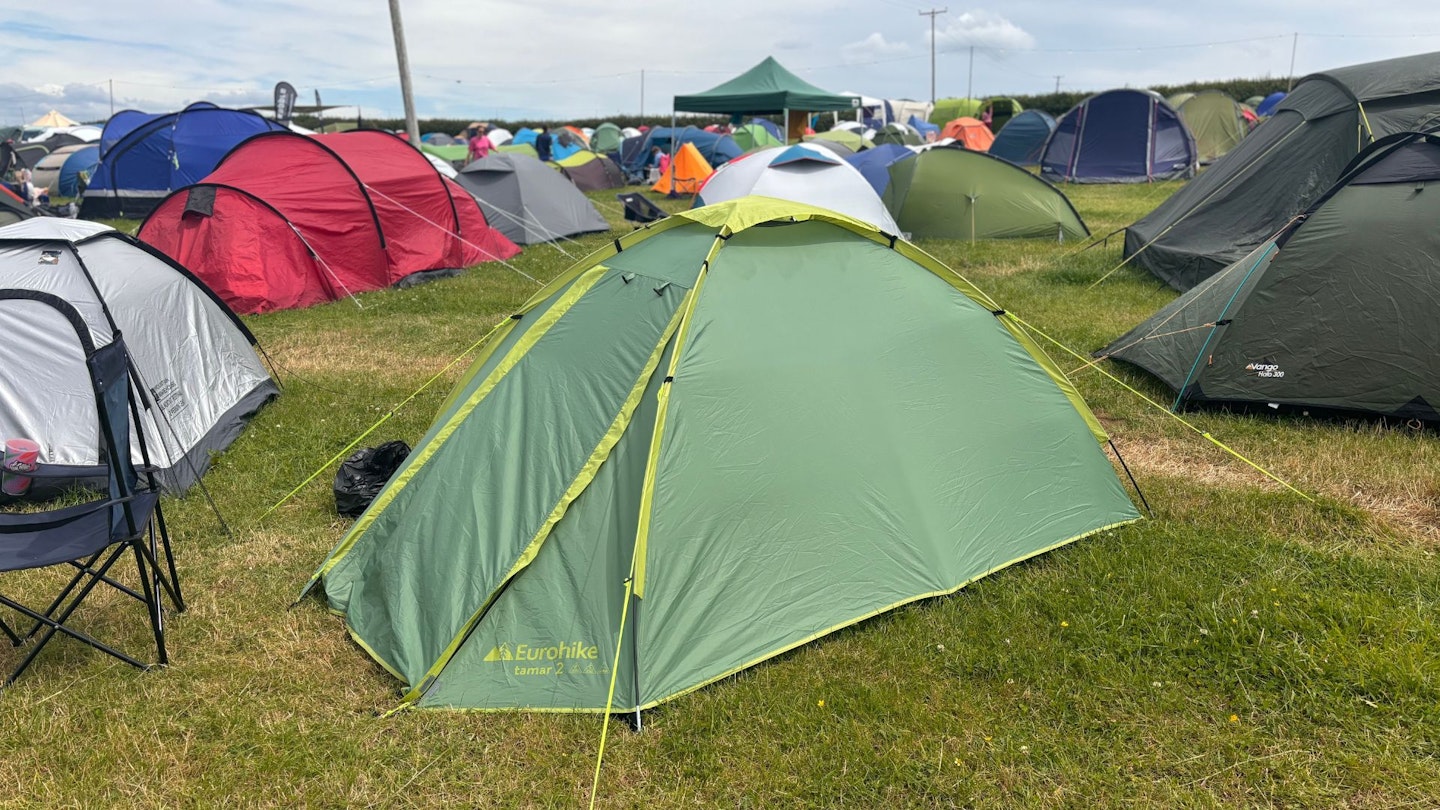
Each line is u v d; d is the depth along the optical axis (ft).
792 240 14.07
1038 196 43.27
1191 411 19.76
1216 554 13.96
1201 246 30.12
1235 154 31.91
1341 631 11.93
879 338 13.66
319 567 14.14
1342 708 10.68
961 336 14.29
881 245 14.64
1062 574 13.56
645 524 11.59
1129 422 19.60
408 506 13.39
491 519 12.51
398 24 57.67
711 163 79.92
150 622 13.06
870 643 12.12
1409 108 26.12
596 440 12.43
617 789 9.91
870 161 52.44
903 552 12.92
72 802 9.79
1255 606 12.53
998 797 9.71
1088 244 39.96
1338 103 27.73
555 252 44.14
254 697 11.46
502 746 10.54
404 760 10.35
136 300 18.26
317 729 10.83
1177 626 12.28
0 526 11.62
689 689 11.28
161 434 16.69
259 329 29.60
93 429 16.81
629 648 11.24
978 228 43.75
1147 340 21.93
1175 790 9.73
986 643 12.07
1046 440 14.55
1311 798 9.54
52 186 73.36
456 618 11.77
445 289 35.14
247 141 33.81
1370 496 15.76
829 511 12.61
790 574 12.24
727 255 13.44
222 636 12.73
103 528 11.80
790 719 10.77
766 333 13.00
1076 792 9.75
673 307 12.92
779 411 12.64
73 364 16.88
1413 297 17.79
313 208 33.60
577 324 14.06
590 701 11.07
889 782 9.92
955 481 13.61
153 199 56.18
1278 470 16.85
